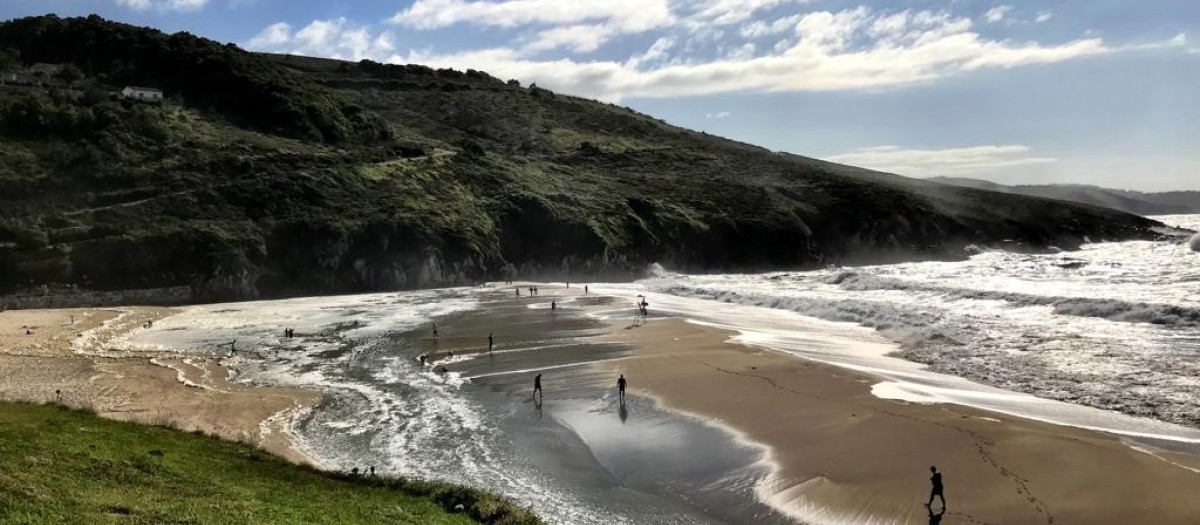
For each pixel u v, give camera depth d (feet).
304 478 64.69
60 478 49.75
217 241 253.44
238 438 83.05
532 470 77.20
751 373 117.08
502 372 124.47
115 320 189.98
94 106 312.09
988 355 126.31
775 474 73.31
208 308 219.00
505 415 98.32
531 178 377.71
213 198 277.44
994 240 404.57
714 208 377.50
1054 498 64.95
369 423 95.20
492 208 332.60
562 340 154.81
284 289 258.57
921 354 131.44
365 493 62.23
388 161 350.84
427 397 108.68
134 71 381.40
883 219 392.06
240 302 237.66
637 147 489.26
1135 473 69.36
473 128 491.72
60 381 116.57
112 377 120.26
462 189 342.23
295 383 118.73
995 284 226.58
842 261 377.91
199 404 103.45
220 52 398.21
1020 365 117.70
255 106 371.15
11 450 54.24
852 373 115.55
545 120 536.01
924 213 406.21
